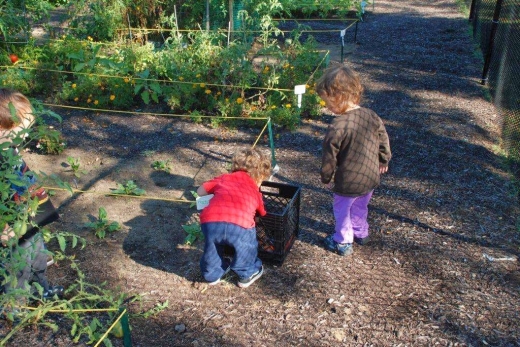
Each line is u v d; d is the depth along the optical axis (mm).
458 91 6938
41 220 3023
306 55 6809
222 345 2934
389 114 6199
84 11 8617
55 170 5000
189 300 3295
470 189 4574
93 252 3766
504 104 5926
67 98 6574
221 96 6234
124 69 6566
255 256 3336
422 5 12766
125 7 8305
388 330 3027
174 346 2922
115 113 6375
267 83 6281
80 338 2896
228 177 3287
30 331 2938
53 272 3527
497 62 6684
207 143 5555
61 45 7359
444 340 2945
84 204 4426
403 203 4383
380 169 3617
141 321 3105
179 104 6207
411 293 3328
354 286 3400
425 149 5324
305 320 3117
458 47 8867
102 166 5094
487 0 8141
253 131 5828
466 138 5551
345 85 3145
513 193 4480
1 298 2658
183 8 8781
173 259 3699
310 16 11594
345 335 3002
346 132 3176
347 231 3613
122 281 3459
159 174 4945
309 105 6145
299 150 5395
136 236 3969
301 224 4117
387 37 9703
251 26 8312
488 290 3336
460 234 3934
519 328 3012
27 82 6809
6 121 2834
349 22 11094
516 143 5098
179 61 6582
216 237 3139
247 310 3207
